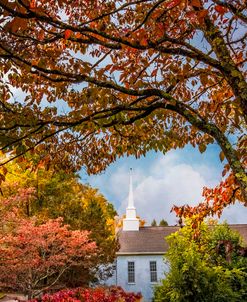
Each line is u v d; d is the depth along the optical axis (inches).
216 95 202.2
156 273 1254.3
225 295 487.8
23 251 554.6
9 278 581.6
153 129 202.8
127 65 172.1
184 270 490.3
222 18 153.6
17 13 108.6
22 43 155.6
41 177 816.9
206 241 515.5
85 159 213.0
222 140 142.8
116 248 935.0
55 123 146.9
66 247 621.6
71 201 881.5
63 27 125.9
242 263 515.5
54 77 168.2
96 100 157.8
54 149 197.0
